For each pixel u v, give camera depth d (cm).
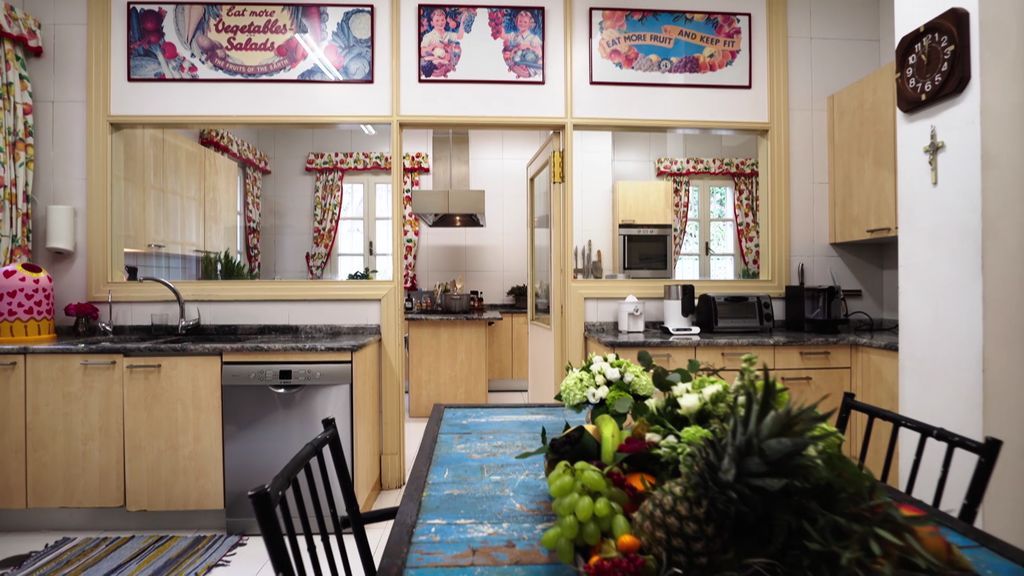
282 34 279
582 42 291
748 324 286
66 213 270
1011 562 72
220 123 278
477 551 74
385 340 281
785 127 302
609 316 298
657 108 294
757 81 301
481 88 286
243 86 278
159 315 277
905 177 200
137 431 229
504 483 100
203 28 276
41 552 214
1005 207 173
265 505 71
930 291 190
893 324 304
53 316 260
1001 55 172
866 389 252
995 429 172
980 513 173
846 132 291
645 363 109
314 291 279
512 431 135
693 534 54
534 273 363
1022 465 173
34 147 273
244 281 279
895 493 98
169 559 209
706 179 547
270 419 230
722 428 63
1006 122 173
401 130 285
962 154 178
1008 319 173
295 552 81
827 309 282
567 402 108
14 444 229
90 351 228
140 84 275
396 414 282
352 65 282
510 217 619
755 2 300
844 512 56
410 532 79
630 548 58
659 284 299
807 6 306
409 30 284
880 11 310
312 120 280
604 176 495
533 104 289
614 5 293
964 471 178
